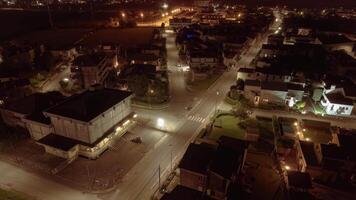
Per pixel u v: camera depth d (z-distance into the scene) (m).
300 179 41.09
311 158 45.38
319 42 126.06
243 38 127.12
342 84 73.44
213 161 40.75
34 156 50.06
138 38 145.75
